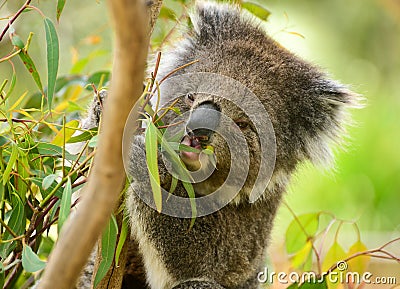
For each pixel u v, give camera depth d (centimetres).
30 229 542
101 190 299
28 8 571
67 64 1186
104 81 777
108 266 485
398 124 1808
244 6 818
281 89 703
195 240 660
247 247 700
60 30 1197
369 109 1827
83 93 959
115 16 274
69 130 618
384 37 1822
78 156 530
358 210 1564
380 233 1466
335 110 744
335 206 1594
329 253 765
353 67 1817
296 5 1758
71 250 300
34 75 564
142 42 280
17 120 564
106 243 484
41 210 539
